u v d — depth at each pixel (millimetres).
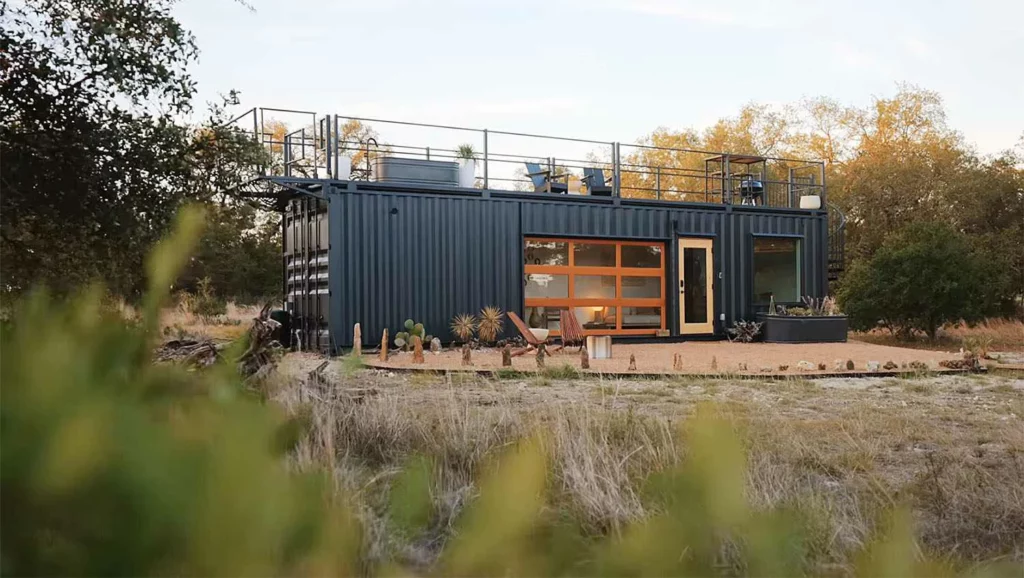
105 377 458
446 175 14344
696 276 16297
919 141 32250
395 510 671
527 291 14828
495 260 14195
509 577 505
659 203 15898
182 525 416
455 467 3389
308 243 13836
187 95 6809
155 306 537
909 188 27844
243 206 7875
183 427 440
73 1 6328
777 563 617
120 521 410
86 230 6266
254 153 7570
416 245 13508
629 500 2398
